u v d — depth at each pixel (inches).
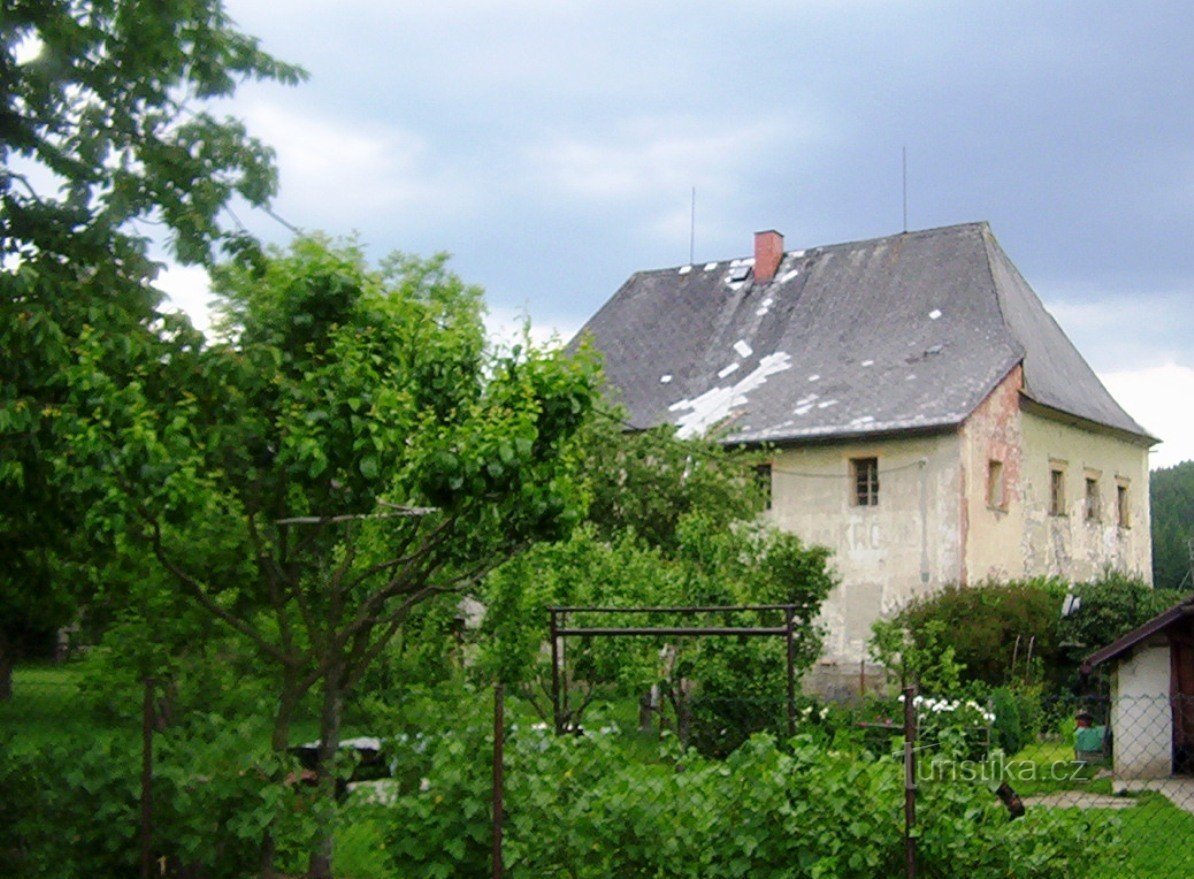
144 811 301.4
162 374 319.9
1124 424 1541.6
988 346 1320.1
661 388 1496.1
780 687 695.7
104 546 316.8
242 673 412.2
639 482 1122.7
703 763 302.5
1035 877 281.4
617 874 285.4
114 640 406.9
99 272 358.9
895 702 754.8
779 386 1389.0
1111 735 787.4
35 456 331.0
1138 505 1610.5
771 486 1322.6
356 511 323.0
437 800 290.8
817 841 277.6
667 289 1637.6
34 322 311.4
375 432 309.1
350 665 351.3
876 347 1382.9
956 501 1218.6
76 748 312.3
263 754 310.0
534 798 288.4
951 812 283.7
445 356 362.6
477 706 352.8
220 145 395.2
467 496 317.1
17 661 439.5
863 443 1272.1
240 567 384.2
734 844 280.4
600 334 1614.2
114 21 381.7
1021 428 1337.4
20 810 308.8
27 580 386.9
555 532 340.2
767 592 809.5
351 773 315.3
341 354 319.3
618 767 301.9
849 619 1263.5
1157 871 395.9
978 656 1002.7
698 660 699.4
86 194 382.3
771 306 1525.6
